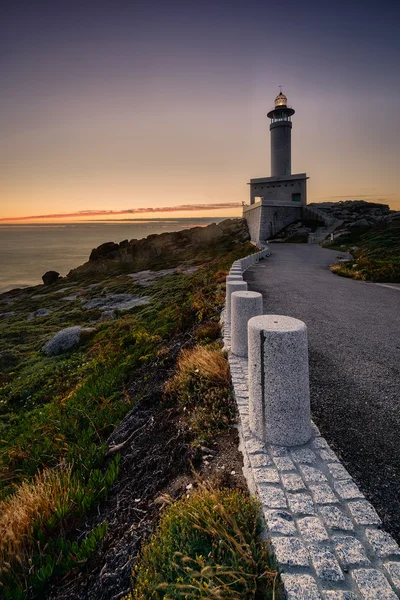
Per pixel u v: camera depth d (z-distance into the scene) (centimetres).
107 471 445
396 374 564
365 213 6762
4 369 1767
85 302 3756
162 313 1905
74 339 1919
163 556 259
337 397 491
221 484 333
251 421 380
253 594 214
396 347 703
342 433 401
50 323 2928
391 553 232
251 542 244
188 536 266
